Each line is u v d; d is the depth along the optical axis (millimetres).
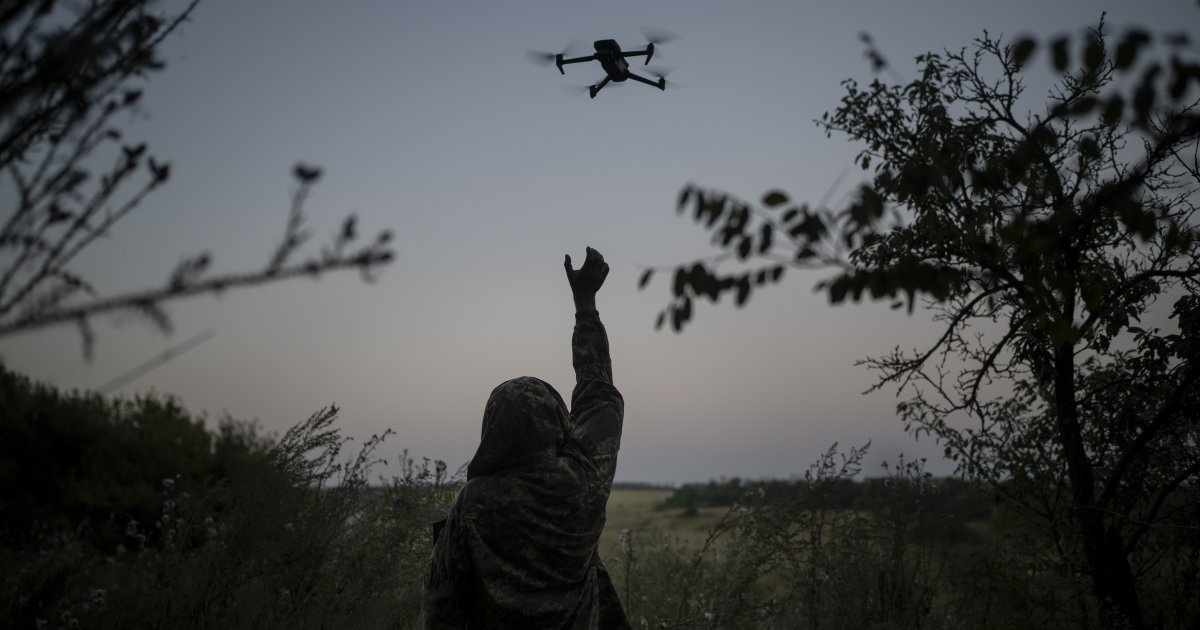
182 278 1433
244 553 4000
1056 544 4691
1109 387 4688
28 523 8695
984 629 4418
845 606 4793
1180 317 4219
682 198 1709
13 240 1604
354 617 4066
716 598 5090
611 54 4527
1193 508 4422
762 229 1681
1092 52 1539
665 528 7414
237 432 13875
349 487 4406
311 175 1477
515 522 2830
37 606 3889
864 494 5406
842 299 1761
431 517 4520
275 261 1472
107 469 10836
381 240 1515
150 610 3869
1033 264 2217
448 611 2822
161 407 13266
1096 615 4297
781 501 5203
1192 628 4102
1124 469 4367
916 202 3840
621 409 3252
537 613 2787
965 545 4977
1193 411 4191
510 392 2973
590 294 3385
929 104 4430
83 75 1731
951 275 1865
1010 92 4340
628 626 3291
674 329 1730
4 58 1673
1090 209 1917
